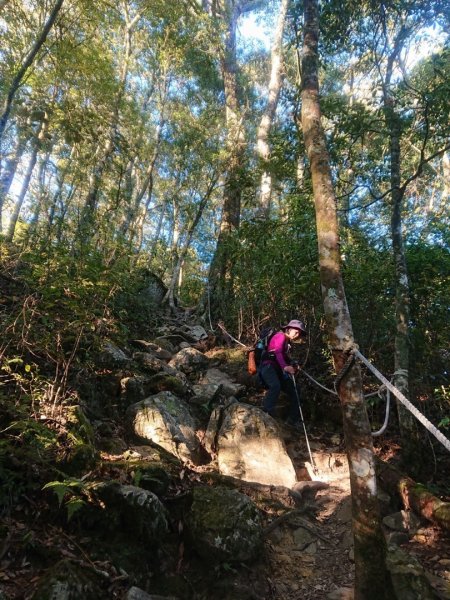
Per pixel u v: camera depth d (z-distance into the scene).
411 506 3.89
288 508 3.83
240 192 9.70
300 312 6.21
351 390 2.85
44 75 8.86
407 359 4.69
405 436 4.50
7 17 7.69
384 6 5.48
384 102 5.38
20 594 2.37
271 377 5.23
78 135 7.24
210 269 9.52
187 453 4.18
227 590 2.88
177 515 3.27
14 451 2.98
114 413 4.48
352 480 2.75
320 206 3.13
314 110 3.34
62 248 5.06
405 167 11.14
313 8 3.64
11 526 2.71
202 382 5.97
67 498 2.93
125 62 10.88
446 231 5.96
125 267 6.55
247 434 4.54
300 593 3.05
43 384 3.79
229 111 11.68
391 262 5.71
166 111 12.47
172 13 10.00
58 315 4.43
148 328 7.91
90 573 2.58
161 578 2.87
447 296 5.11
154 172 15.76
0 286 5.12
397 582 2.83
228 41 12.54
